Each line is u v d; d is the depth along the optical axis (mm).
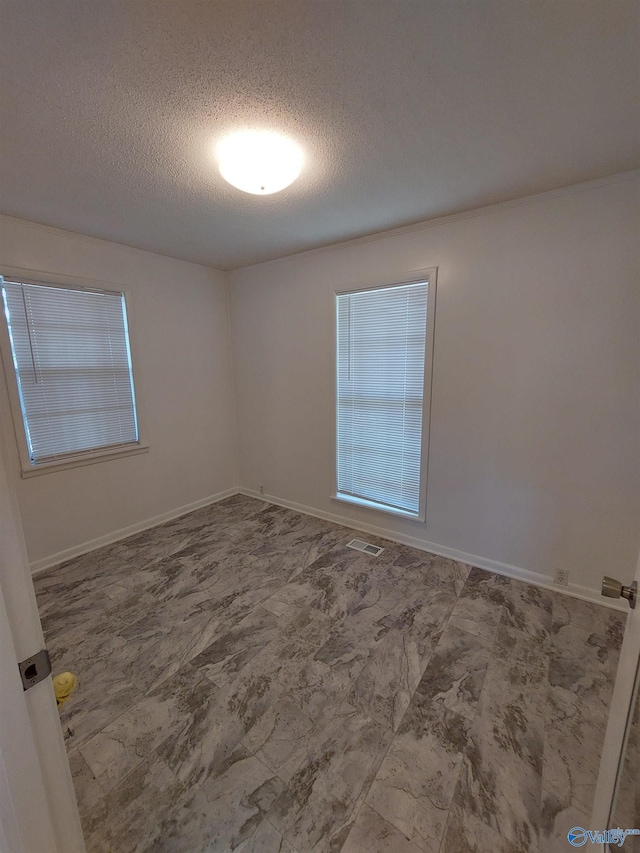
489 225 2270
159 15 990
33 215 2330
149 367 3248
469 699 1562
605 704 1533
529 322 2223
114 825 1141
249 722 1473
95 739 1410
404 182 1940
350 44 1089
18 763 584
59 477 2732
